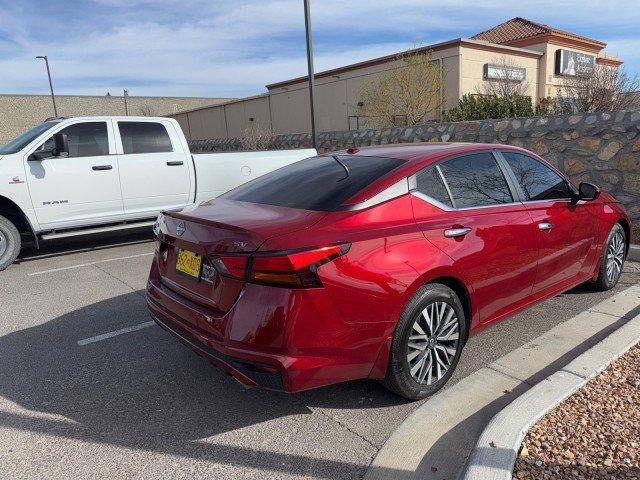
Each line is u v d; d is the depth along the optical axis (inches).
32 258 304.8
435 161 143.0
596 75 707.4
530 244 156.4
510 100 643.5
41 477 108.2
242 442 119.0
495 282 146.5
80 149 297.4
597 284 206.5
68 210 293.3
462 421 122.8
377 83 860.6
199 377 149.7
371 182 132.0
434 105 768.3
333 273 112.3
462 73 857.5
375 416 128.3
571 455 105.0
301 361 110.7
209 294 122.3
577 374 134.0
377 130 462.3
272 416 129.3
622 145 287.6
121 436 122.0
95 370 155.2
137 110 2292.1
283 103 1194.6
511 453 103.9
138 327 187.6
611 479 98.3
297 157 378.6
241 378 114.1
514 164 165.8
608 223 197.8
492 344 166.2
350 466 110.1
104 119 306.3
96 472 109.5
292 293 108.9
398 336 123.3
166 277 142.2
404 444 114.9
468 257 135.6
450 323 135.4
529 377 142.5
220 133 1425.9
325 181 140.7
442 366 135.6
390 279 119.0
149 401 137.3
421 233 128.1
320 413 130.0
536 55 1021.8
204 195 341.1
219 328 115.7
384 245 120.8
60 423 127.6
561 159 315.9
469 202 145.0
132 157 311.3
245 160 354.3
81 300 219.9
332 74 1043.9
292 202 134.3
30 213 281.6
